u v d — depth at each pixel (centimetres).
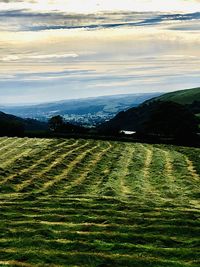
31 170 7575
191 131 15125
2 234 3722
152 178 7344
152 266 3036
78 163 8469
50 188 6259
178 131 15062
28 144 11675
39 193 5747
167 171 8025
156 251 3328
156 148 11400
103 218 4244
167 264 3062
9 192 5928
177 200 5519
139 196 5750
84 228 3938
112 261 3111
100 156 9519
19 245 3434
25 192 5944
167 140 13075
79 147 10881
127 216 4356
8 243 3478
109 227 3944
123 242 3588
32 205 4853
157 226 3953
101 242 3562
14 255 3195
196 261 3136
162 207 4903
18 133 14025
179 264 3061
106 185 6469
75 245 3438
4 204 4903
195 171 8012
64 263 3080
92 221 4194
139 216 4353
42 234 3725
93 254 3225
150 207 4806
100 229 3916
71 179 7056
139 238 3641
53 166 8006
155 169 8162
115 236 3678
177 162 8950
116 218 4228
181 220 4116
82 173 7638
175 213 4450
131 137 13725
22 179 6775
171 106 16062
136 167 8375
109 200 5150
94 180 6988
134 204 4956
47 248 3391
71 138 13512
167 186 6544
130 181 6962
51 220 4216
